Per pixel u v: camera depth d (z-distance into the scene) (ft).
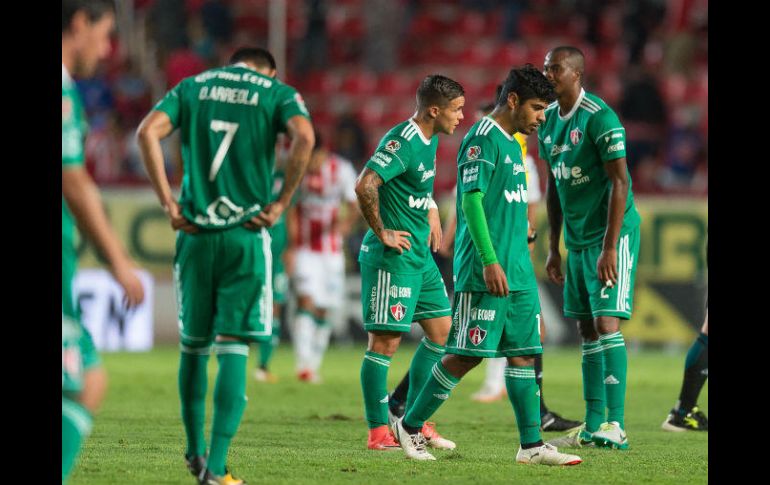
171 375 139.85
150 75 236.02
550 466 67.62
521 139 99.45
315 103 251.39
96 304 180.45
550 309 186.50
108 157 218.79
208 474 55.93
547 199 84.69
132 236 184.03
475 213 67.36
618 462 70.64
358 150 214.07
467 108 250.57
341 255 142.72
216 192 57.52
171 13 244.83
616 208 76.59
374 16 271.69
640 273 187.32
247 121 57.93
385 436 75.97
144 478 59.26
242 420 95.09
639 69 239.50
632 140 223.51
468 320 68.95
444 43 270.67
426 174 75.77
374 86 255.09
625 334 187.21
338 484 58.34
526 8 274.36
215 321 58.34
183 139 59.00
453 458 71.31
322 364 162.20
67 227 48.19
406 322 75.92
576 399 119.34
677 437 88.28
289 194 57.98
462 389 132.26
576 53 78.64
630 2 253.65
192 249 57.62
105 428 86.33
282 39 227.81
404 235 75.36
